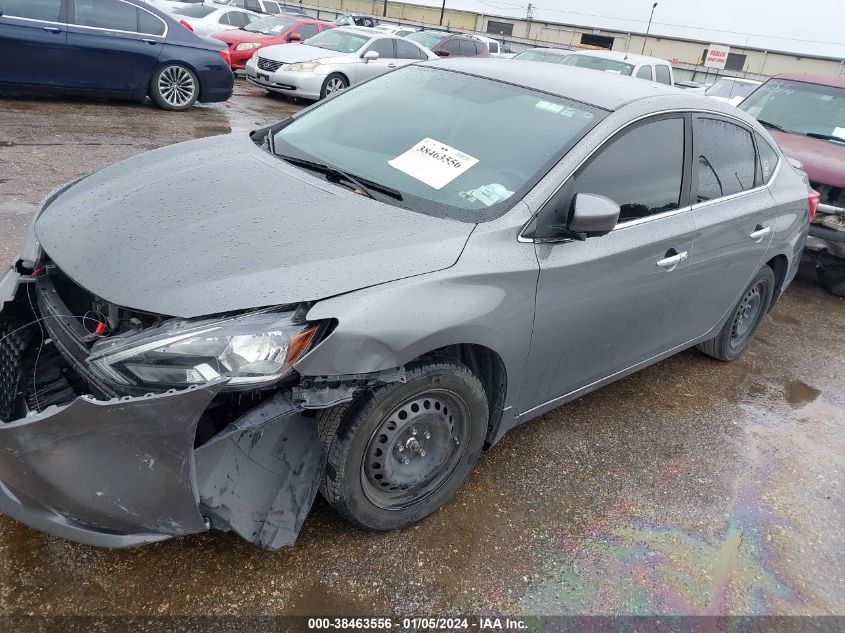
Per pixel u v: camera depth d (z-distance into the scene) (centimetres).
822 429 398
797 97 752
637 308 321
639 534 287
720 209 363
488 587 246
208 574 232
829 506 326
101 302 224
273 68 1290
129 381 199
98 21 916
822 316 594
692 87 1600
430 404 248
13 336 241
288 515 225
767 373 462
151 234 231
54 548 232
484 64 361
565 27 5528
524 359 272
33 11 865
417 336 222
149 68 968
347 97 361
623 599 251
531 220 262
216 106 1130
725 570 274
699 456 350
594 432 355
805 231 462
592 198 257
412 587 240
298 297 207
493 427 285
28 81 886
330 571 241
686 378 436
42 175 599
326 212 249
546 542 273
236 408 217
